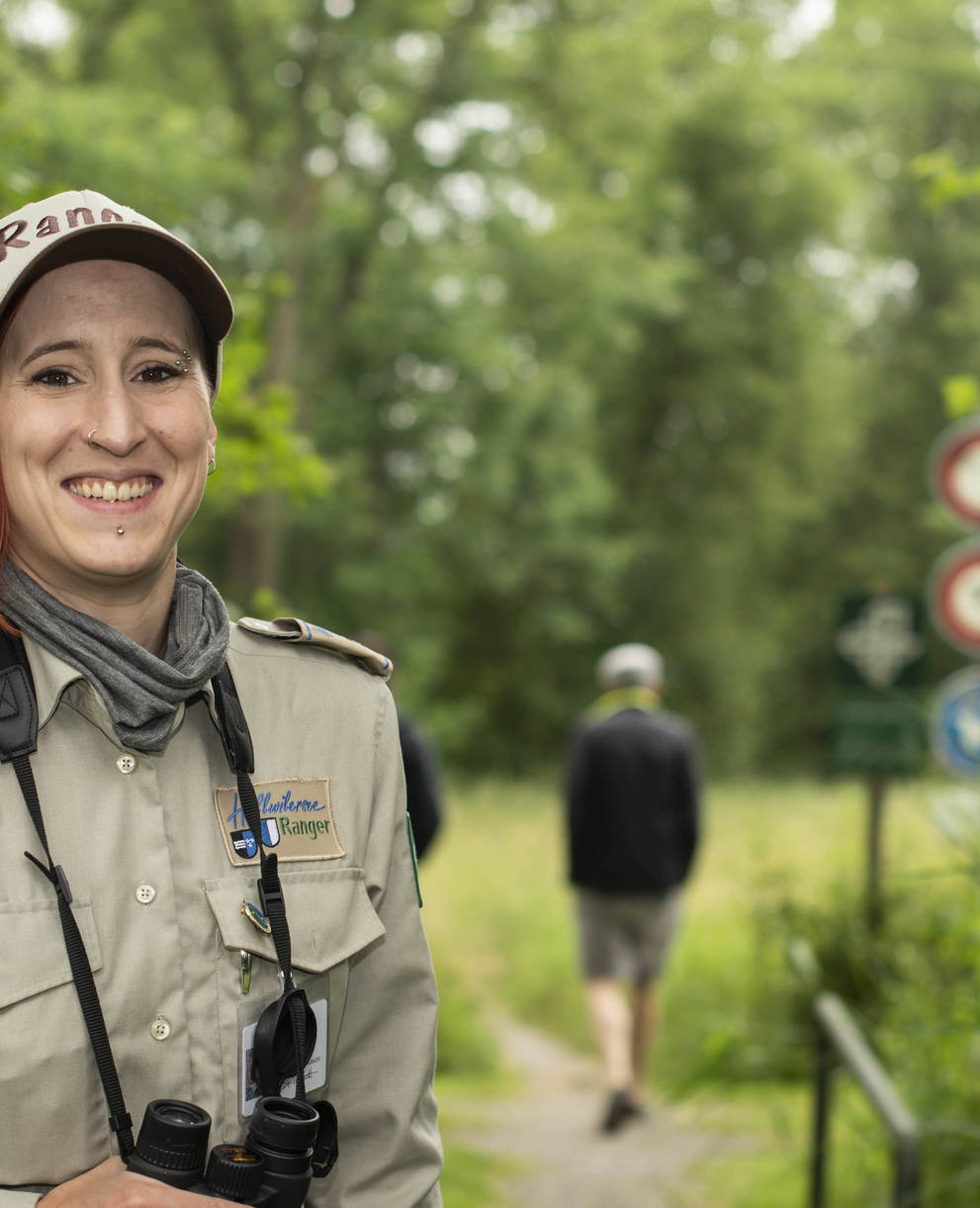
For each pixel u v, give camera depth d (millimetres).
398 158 18625
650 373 27297
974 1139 3516
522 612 24938
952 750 5309
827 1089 3848
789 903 6105
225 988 1303
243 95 18016
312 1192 1452
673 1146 5391
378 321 19391
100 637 1281
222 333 1424
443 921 10383
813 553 32094
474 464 20547
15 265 1283
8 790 1246
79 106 12898
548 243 20578
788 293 27375
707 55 26484
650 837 6160
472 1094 6711
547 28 18953
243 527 17562
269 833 1361
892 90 30000
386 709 1492
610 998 6203
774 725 31969
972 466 5410
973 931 4375
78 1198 1176
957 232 30938
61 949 1226
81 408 1308
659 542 27609
